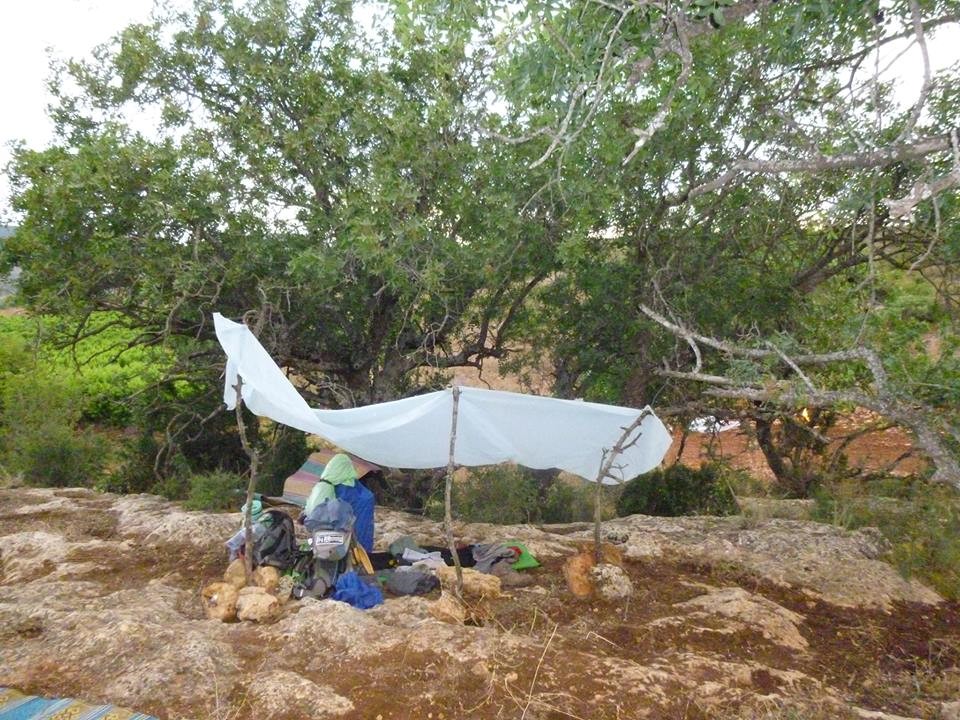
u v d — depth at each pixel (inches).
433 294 377.4
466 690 174.4
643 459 280.8
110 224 367.6
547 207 365.1
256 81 383.6
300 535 305.0
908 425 253.4
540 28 232.5
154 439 507.8
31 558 275.0
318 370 450.3
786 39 292.0
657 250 391.5
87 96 403.9
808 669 209.2
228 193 376.5
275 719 160.7
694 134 353.7
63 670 177.8
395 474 446.9
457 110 348.5
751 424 460.4
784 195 375.2
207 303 385.4
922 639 240.1
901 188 329.7
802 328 384.8
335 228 369.4
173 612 217.6
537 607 235.9
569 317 422.6
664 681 183.0
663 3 223.3
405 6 232.7
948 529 314.2
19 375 587.2
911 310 348.8
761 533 324.2
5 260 388.2
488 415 257.4
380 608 225.8
